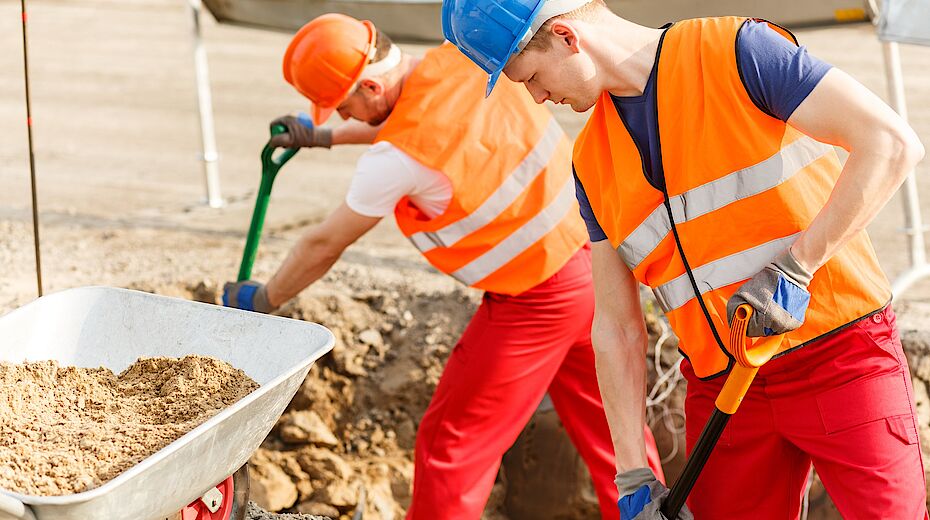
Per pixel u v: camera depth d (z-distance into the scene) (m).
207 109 5.31
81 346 2.23
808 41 8.04
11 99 7.94
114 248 4.64
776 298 1.94
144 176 6.06
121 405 2.04
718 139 1.99
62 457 1.77
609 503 3.32
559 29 1.98
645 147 2.07
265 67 8.71
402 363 4.05
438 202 2.91
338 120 7.00
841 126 1.85
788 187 2.00
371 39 2.92
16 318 2.14
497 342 3.01
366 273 4.35
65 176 6.04
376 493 3.88
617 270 2.28
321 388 4.02
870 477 2.14
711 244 2.07
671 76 1.99
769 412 2.25
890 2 3.46
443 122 2.82
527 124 2.94
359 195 2.84
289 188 5.79
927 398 3.73
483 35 2.01
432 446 3.05
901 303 4.09
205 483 1.87
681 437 3.93
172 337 2.20
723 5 3.99
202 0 5.10
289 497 3.82
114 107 7.73
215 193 5.45
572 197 3.04
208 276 4.29
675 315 2.23
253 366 2.11
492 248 2.96
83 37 9.81
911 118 6.50
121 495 1.62
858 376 2.14
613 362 2.33
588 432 3.28
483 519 4.11
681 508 2.27
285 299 3.10
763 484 2.34
